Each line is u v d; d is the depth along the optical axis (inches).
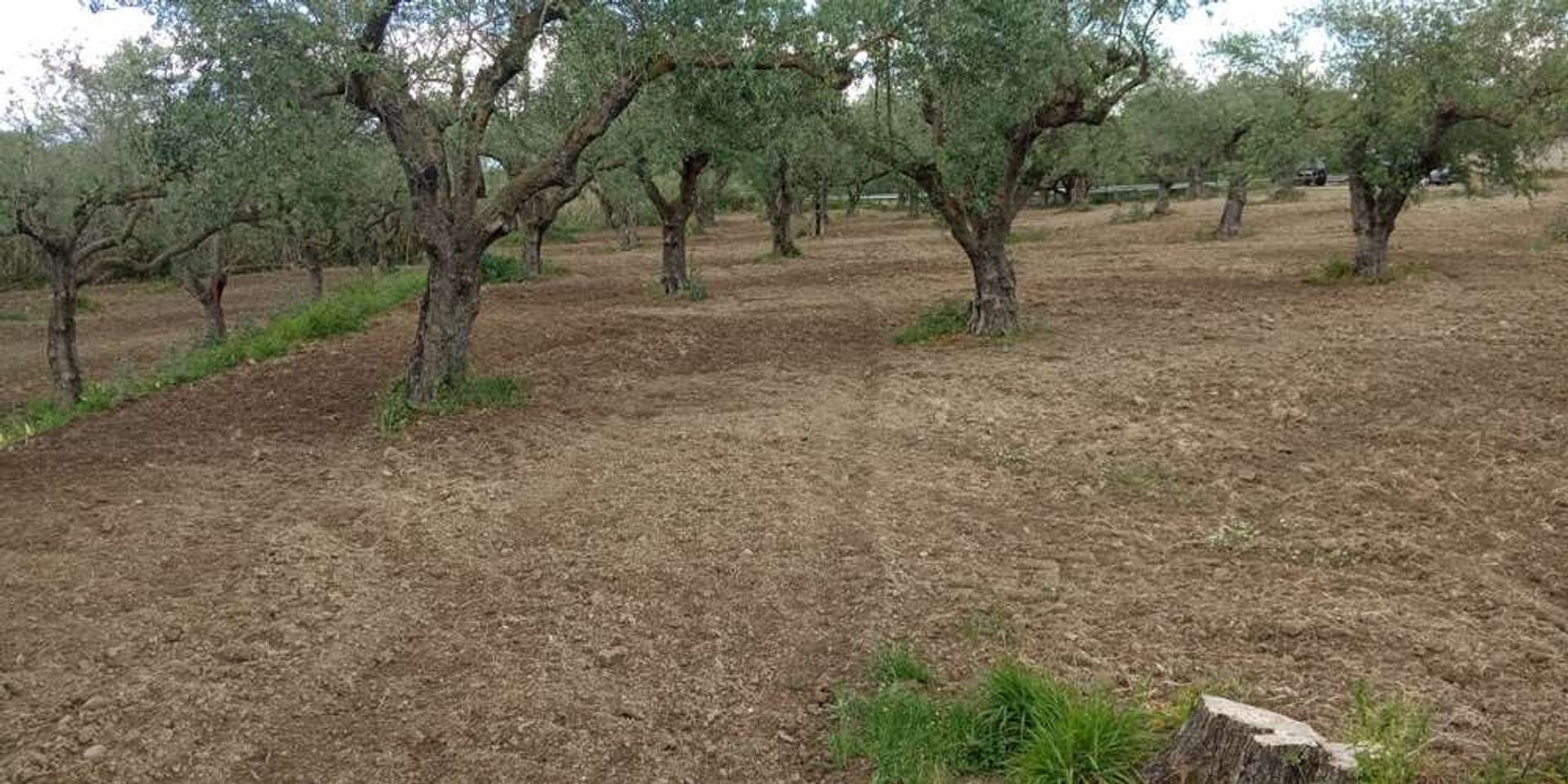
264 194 577.0
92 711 179.9
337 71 345.7
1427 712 159.3
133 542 262.5
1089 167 915.4
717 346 563.2
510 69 384.2
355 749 168.2
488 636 207.3
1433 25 609.6
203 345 673.0
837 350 546.0
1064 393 413.4
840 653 199.2
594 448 348.2
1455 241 871.1
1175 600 215.5
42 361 797.9
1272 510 272.4
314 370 512.4
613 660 196.9
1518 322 506.3
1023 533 260.5
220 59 323.6
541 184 406.0
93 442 377.7
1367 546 241.9
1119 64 495.2
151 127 407.2
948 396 415.2
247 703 182.4
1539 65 608.1
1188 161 1293.1
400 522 274.7
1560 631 196.1
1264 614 205.6
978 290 554.6
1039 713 159.8
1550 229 869.2
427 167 386.6
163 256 614.5
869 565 239.5
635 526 268.5
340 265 1494.8
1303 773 124.6
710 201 1245.1
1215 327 549.3
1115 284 744.3
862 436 357.7
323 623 213.6
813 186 1192.8
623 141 639.1
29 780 160.1
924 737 163.3
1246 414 369.4
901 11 394.0
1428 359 436.8
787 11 379.6
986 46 401.7
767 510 278.4
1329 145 674.2
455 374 414.3
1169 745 141.4
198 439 377.1
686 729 173.6
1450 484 284.4
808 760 164.6
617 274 1065.5
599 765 162.9
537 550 253.6
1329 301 612.4
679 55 366.6
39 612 220.8
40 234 535.8
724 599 223.6
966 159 514.6
